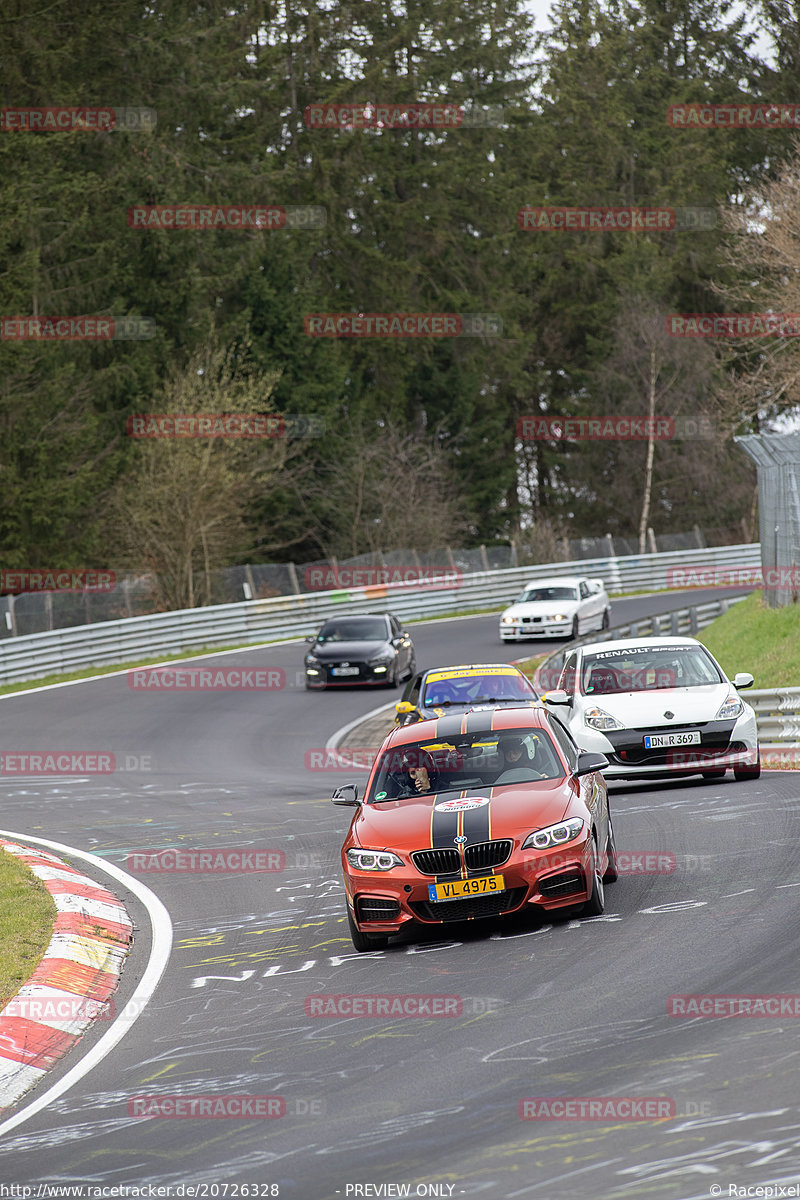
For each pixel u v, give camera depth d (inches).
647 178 6688.0
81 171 4623.5
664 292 6427.2
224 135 5639.8
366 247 5674.2
